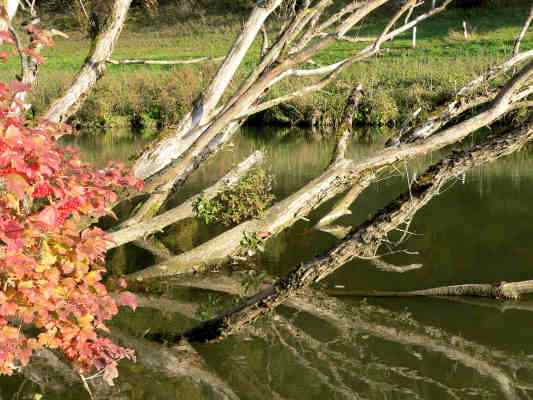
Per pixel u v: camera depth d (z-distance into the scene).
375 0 4.63
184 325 6.32
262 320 6.52
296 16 4.78
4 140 2.60
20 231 2.76
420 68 23.81
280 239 9.45
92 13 5.31
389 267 8.27
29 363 5.34
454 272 8.03
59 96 5.22
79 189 3.00
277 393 5.06
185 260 8.06
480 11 33.88
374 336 6.23
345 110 7.56
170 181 6.05
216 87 5.74
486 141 5.28
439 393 5.20
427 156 16.33
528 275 7.84
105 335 6.02
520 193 12.01
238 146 19.03
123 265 8.23
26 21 4.62
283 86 23.38
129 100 24.83
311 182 7.98
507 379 5.48
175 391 5.00
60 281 3.15
